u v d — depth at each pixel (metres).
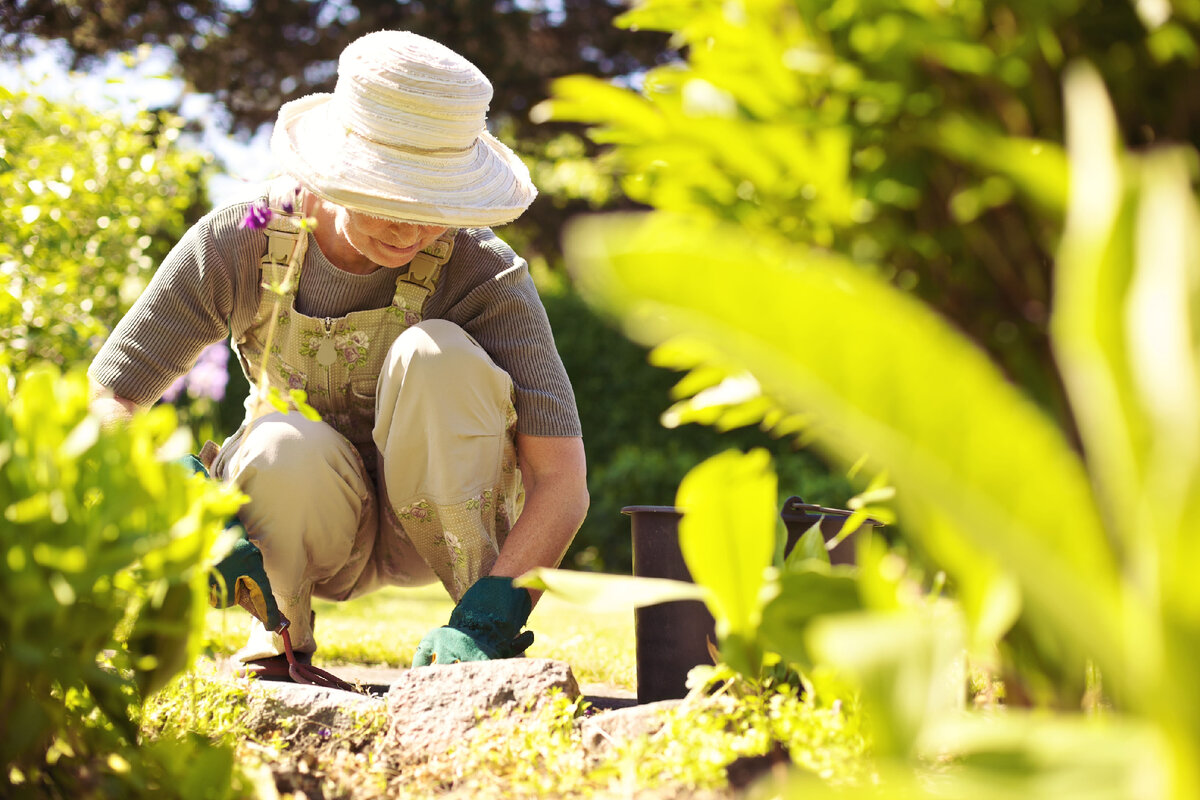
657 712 1.44
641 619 1.94
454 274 2.18
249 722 1.65
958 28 0.85
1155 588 0.57
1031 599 0.75
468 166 2.08
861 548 0.88
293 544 2.03
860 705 1.20
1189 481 0.55
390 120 1.96
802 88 0.94
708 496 1.02
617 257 0.59
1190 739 0.56
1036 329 0.92
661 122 0.96
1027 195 0.86
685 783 1.23
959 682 1.20
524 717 1.52
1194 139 0.85
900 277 0.95
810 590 1.04
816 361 0.60
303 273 2.15
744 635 1.09
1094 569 0.60
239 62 10.81
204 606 1.22
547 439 2.11
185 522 1.14
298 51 10.79
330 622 3.72
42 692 1.15
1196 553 0.55
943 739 0.65
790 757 1.28
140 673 1.24
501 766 1.43
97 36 10.43
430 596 5.45
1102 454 0.61
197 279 2.09
